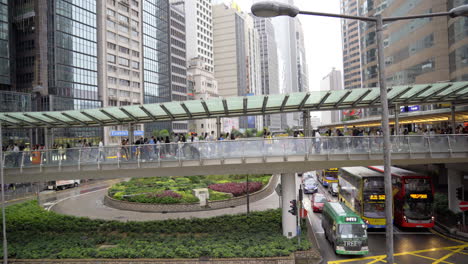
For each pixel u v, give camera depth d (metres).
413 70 51.78
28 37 67.94
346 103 23.09
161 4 101.19
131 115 23.31
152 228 22.53
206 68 134.88
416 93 20.86
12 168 19.17
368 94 20.78
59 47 68.31
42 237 21.36
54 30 67.62
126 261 16.95
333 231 18.92
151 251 17.55
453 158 19.47
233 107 22.53
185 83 115.62
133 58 87.69
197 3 130.88
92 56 75.56
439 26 44.84
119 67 82.75
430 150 18.95
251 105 22.39
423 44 48.47
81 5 73.19
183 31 116.06
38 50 66.88
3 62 64.31
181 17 115.06
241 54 150.88
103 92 77.25
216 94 134.50
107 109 21.14
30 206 30.92
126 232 22.45
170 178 44.47
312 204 30.23
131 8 87.06
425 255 17.62
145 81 92.19
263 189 37.75
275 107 23.45
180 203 30.64
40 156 19.36
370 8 81.88
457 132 24.16
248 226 22.36
